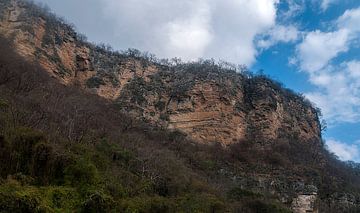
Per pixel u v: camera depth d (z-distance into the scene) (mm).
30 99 51531
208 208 41781
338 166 99438
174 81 106000
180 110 100000
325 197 78438
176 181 47844
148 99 99812
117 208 32938
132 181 41812
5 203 26188
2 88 51531
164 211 36469
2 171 30906
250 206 56031
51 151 34219
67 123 46438
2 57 64500
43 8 95688
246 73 112438
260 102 105312
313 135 115000
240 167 82312
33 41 86750
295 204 73688
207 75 105500
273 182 77250
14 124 37094
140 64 107188
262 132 101000
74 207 31016
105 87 97438
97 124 58938
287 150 96562
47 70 86125
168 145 78062
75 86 91562
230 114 100812
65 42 97062
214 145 91875
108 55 105250
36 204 27656
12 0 90250
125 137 60406
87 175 34625
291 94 116500
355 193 81125
